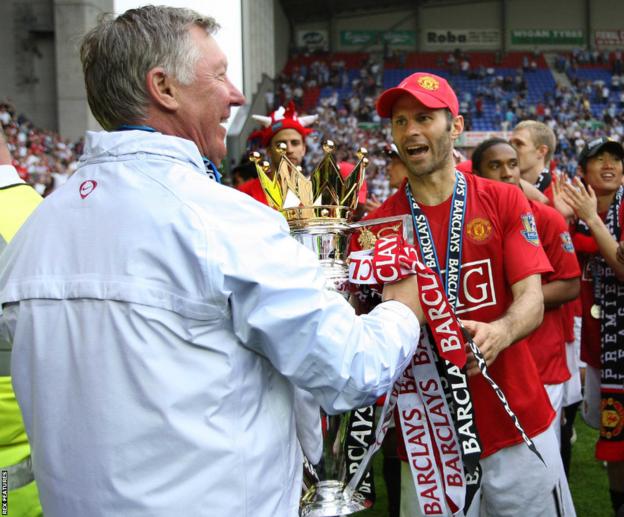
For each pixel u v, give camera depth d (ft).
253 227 4.84
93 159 5.30
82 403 4.77
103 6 85.92
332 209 6.40
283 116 14.96
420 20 153.48
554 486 8.31
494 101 139.33
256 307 4.71
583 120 134.31
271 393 5.15
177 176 4.98
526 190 13.87
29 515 7.81
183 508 4.57
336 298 5.00
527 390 8.27
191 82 5.24
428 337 7.52
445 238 8.20
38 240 5.21
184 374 4.67
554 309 11.73
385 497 15.52
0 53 83.51
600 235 11.94
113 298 4.73
